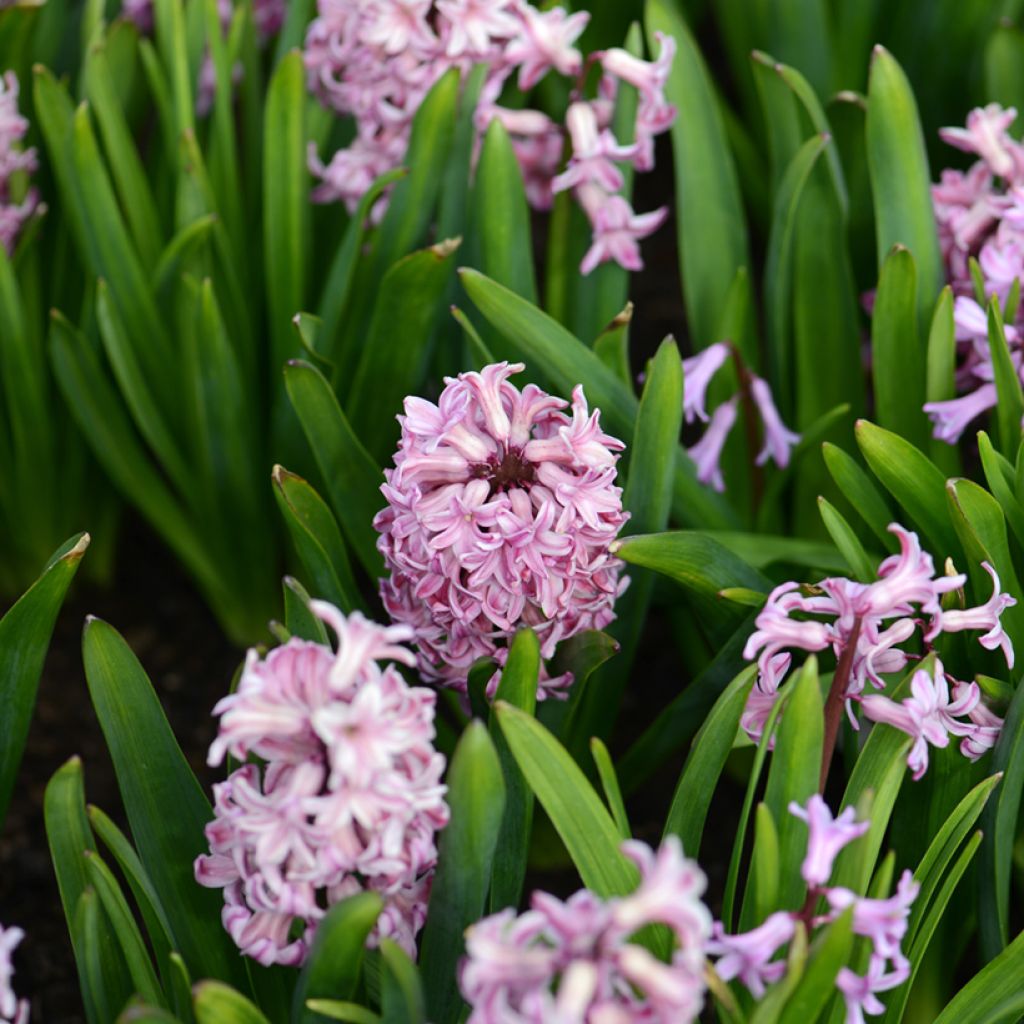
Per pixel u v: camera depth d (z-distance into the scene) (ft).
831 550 4.25
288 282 4.43
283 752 3.44
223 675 4.65
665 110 4.28
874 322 4.19
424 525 3.66
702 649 4.43
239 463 4.42
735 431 4.46
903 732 3.69
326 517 3.96
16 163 4.44
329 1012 3.51
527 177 4.44
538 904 3.25
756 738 3.79
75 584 4.77
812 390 4.46
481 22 4.22
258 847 3.44
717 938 3.47
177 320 4.41
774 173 4.57
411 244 4.32
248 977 3.77
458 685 3.92
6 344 4.38
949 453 4.28
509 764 3.74
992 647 3.74
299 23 4.59
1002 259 4.18
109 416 4.47
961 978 4.22
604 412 4.12
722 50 6.20
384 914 3.55
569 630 3.84
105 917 3.72
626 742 4.52
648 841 4.37
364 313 4.37
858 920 3.46
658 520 4.03
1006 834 3.84
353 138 4.63
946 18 4.81
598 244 4.29
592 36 5.15
